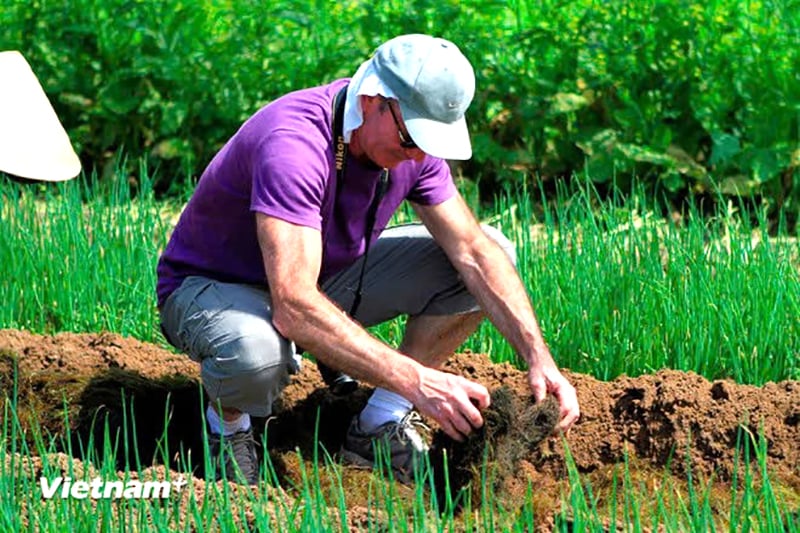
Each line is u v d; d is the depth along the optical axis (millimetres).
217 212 7723
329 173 7371
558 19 14438
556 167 14266
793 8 14195
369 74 7211
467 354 9734
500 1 14164
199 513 7027
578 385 9078
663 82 14094
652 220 11016
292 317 7156
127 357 9500
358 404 9125
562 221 11148
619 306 10211
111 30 14773
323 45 14406
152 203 13188
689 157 13922
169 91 14703
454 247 8016
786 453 8422
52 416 8812
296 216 7172
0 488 7043
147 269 10891
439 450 8383
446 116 7098
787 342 9867
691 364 9977
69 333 9805
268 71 14383
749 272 10375
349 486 8188
